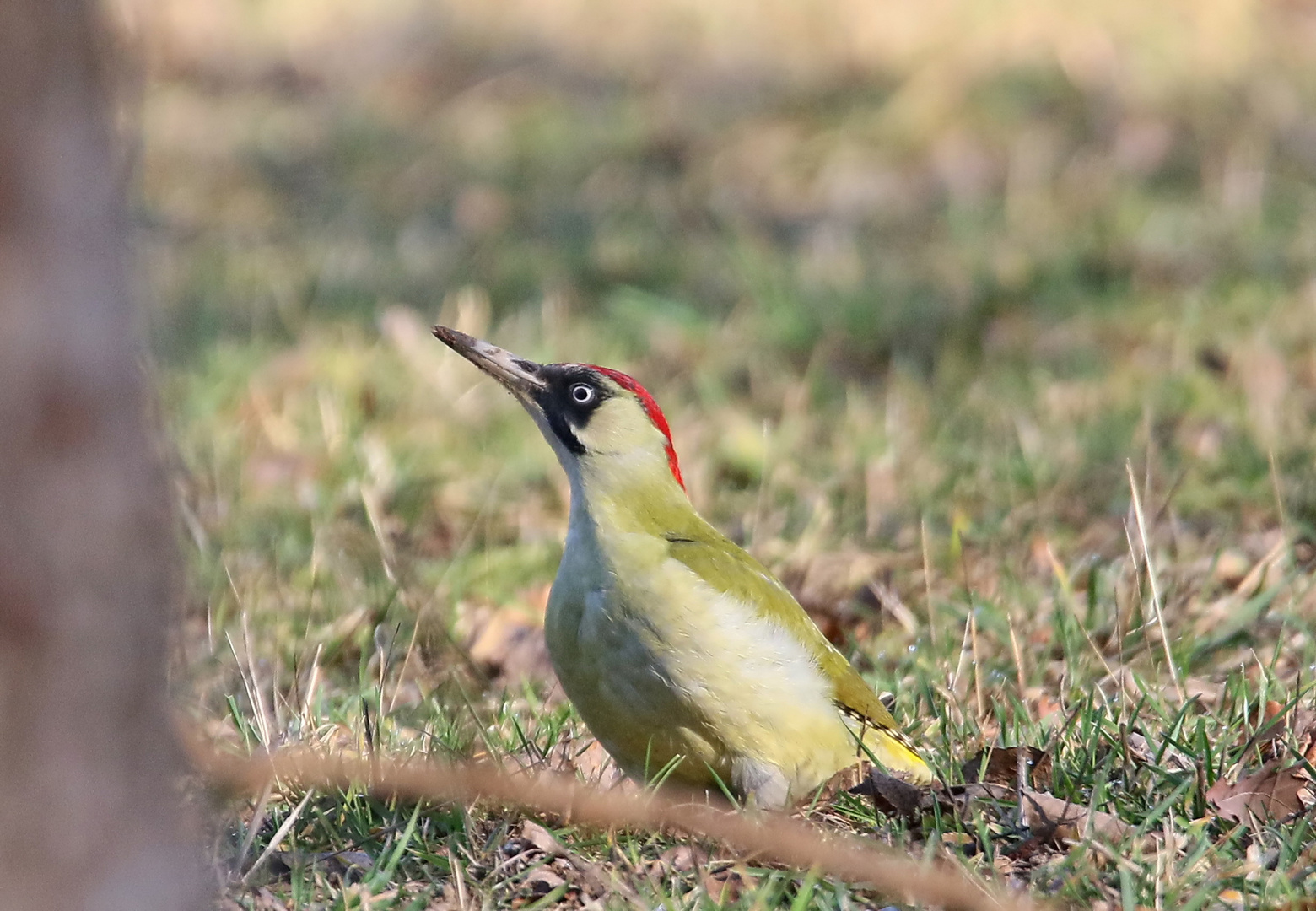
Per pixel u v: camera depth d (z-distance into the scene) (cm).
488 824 764
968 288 1870
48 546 496
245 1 3394
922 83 2617
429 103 2878
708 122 2625
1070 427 1462
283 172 2545
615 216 2250
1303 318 1694
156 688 531
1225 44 2767
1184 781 778
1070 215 2125
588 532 807
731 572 802
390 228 2252
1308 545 1195
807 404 1575
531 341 1758
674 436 1495
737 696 783
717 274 1995
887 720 840
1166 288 1842
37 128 484
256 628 1057
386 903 693
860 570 1197
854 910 688
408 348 1695
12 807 502
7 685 496
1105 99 2531
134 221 562
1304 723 859
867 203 2272
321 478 1387
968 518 1284
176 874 540
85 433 498
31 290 485
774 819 748
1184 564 1146
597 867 715
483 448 1482
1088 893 695
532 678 1062
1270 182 2188
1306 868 716
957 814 754
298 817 761
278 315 1883
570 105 2786
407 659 955
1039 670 991
